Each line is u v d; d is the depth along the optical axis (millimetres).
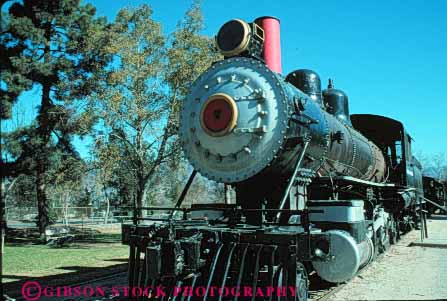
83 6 19375
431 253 11594
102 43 18484
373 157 11445
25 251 15930
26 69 16250
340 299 6781
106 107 17453
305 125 6750
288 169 6602
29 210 42125
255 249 5391
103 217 41406
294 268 5250
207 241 5621
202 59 17703
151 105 18344
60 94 19078
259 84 6391
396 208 12859
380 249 10664
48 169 19188
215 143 6445
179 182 22922
